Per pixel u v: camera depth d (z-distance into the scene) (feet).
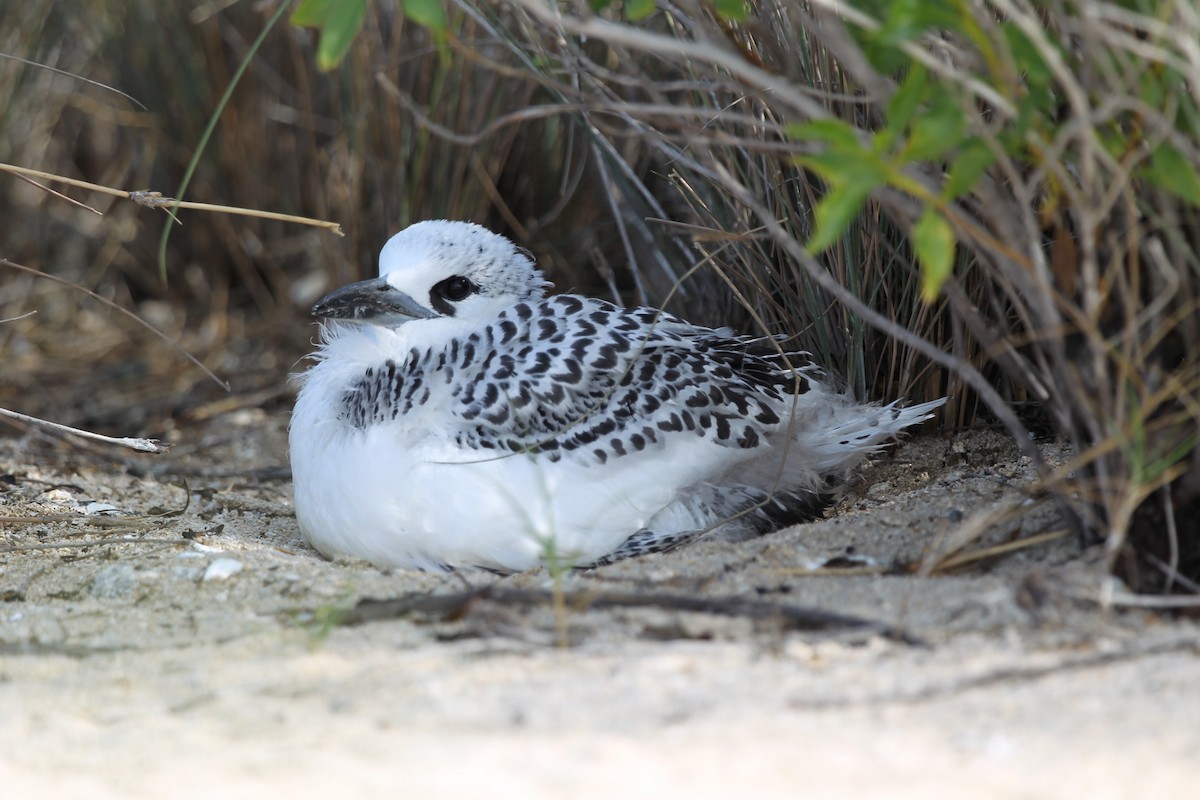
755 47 26.03
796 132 17.80
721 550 23.82
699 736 16.19
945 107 17.81
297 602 22.39
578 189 40.55
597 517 24.72
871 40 18.99
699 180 30.81
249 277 47.67
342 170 41.34
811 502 27.37
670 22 29.55
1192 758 15.30
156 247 48.52
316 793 15.31
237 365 43.86
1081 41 19.06
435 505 24.27
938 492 26.35
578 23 18.70
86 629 21.52
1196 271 19.52
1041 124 18.94
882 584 21.38
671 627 19.74
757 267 30.53
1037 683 17.31
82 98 47.24
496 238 27.89
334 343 27.89
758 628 19.71
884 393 30.14
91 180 51.34
